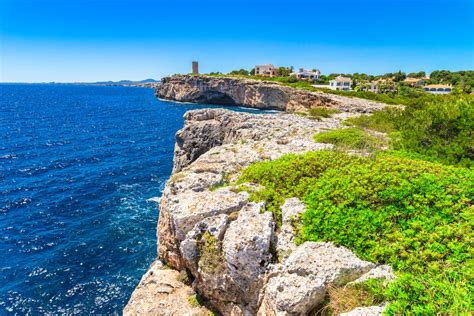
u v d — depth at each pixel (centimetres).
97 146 4834
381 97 7800
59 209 2502
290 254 736
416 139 1502
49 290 1579
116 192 2877
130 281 1653
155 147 4834
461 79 12862
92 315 1433
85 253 1895
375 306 558
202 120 2916
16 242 2009
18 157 4066
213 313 827
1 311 1438
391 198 827
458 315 473
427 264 631
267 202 941
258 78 11750
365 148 1480
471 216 730
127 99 14638
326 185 938
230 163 1384
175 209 946
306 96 8294
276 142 1911
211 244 813
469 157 1292
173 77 13300
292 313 601
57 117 8119
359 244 724
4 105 10906
